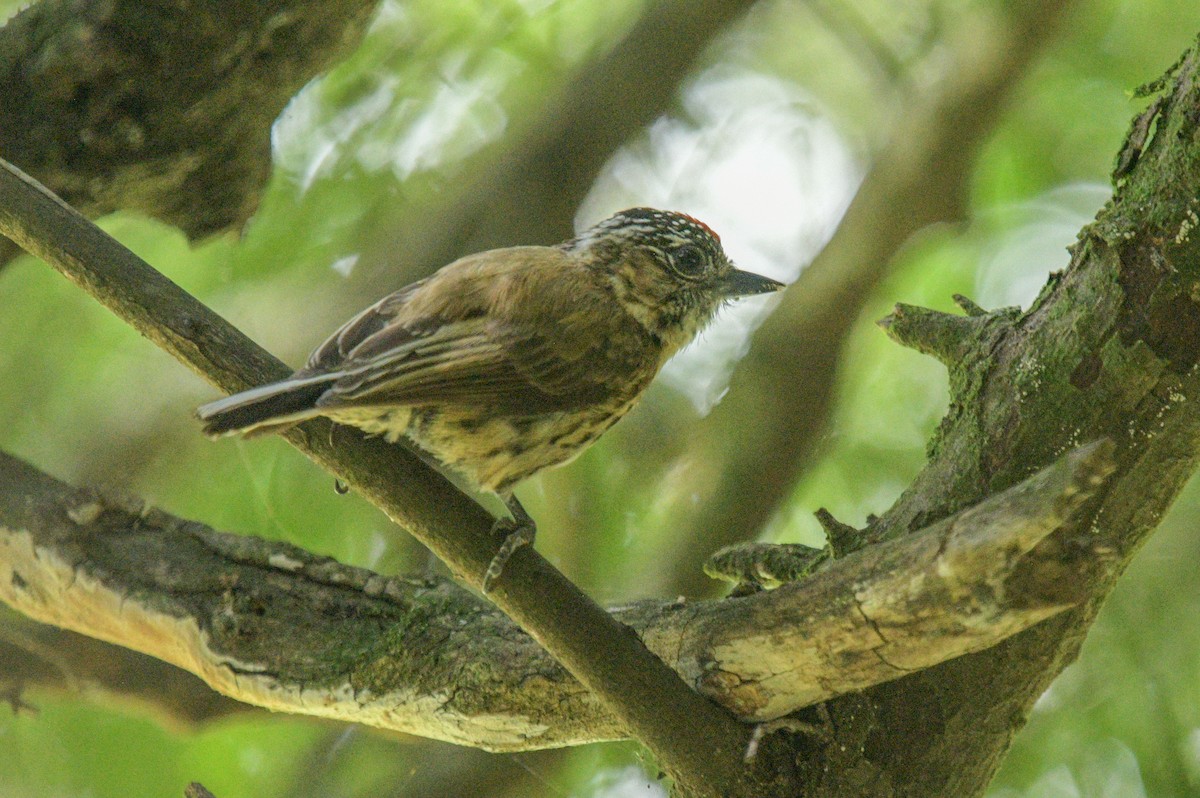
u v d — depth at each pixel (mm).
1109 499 6738
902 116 15000
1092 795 11352
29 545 8969
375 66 13367
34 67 9906
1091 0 14367
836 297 14734
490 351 8992
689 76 15000
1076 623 6977
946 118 14516
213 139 10547
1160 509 6789
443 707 7984
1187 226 6410
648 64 14195
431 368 8703
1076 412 6809
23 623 11133
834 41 15391
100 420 13219
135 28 9828
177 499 13031
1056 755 11539
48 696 11258
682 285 10680
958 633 6246
